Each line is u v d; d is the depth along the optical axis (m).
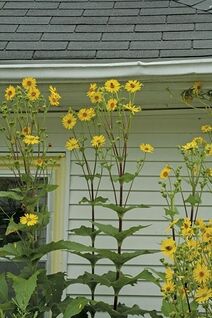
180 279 2.69
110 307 3.33
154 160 4.00
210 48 3.76
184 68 3.62
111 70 3.67
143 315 3.53
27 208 3.27
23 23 4.27
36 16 4.38
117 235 3.38
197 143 3.42
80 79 3.71
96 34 4.06
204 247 2.80
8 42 3.99
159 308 3.84
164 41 3.90
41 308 3.19
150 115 4.02
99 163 3.99
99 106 3.52
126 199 3.65
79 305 3.12
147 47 3.85
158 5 4.46
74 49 3.87
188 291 2.74
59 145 4.05
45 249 3.25
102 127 3.96
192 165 3.31
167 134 4.01
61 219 4.00
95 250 3.29
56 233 3.99
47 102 3.89
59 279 3.38
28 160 3.35
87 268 3.93
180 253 2.70
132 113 3.40
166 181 3.97
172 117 4.01
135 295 3.87
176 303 2.74
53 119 4.07
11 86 3.49
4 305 3.08
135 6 4.47
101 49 3.86
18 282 3.04
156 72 3.64
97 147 3.44
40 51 3.86
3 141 4.03
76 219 3.99
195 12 4.27
